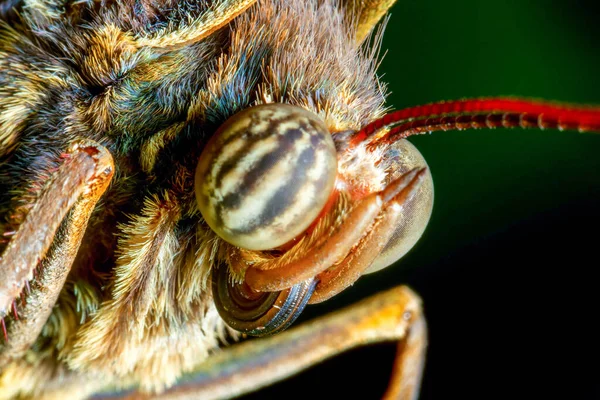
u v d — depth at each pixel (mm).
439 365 58
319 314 57
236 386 51
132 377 47
